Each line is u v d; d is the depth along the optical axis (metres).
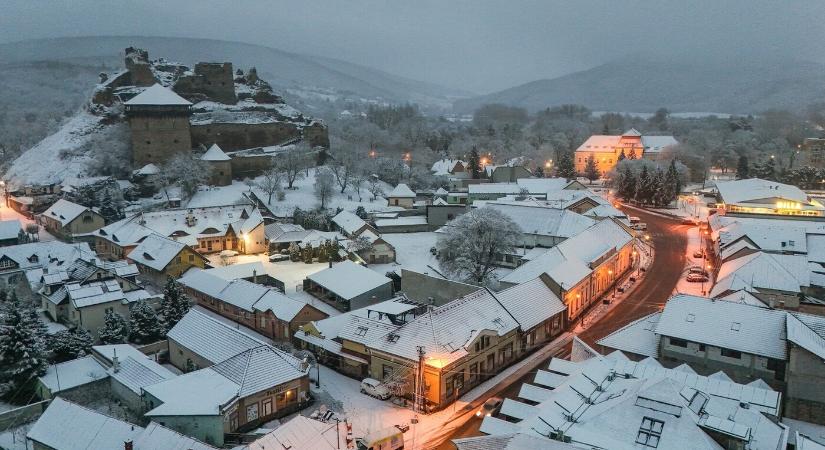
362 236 108.88
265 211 132.50
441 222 131.12
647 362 52.44
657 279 96.50
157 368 59.25
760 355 55.53
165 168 145.75
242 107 187.38
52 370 60.78
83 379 58.75
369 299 82.94
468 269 90.06
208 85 185.38
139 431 44.88
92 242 118.06
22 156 166.75
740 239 95.88
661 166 177.38
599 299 87.81
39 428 47.81
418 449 49.66
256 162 165.50
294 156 154.75
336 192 155.00
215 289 83.88
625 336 63.09
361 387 60.34
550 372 53.50
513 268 101.75
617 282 95.31
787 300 74.12
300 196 146.25
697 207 152.62
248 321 77.94
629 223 125.44
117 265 91.31
